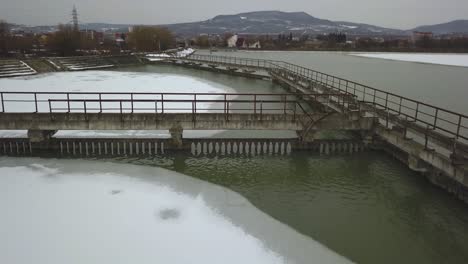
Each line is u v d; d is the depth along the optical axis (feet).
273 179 62.39
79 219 46.98
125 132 84.53
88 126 71.00
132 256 39.63
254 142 73.56
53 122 70.74
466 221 48.73
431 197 55.67
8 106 109.70
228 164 68.95
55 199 52.60
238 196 55.52
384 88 174.60
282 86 162.20
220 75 209.87
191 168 66.74
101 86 157.89
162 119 71.15
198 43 652.48
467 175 45.80
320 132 90.12
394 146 71.77
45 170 64.08
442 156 51.60
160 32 433.07
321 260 40.01
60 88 152.15
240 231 45.42
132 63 291.17
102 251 40.34
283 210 51.34
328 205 53.06
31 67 220.84
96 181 59.52
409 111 119.03
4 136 81.35
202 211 50.24
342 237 44.65
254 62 296.71
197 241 42.88
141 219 47.47
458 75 248.11
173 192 56.13
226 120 71.46
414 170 61.67
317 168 67.31
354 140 75.10
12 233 43.45
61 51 309.63
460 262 39.91
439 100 142.51
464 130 96.89
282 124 72.74
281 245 42.65
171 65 279.08
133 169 65.41
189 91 142.41
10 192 54.65
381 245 43.09
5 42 297.94
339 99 92.68
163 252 40.52
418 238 44.65
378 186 59.62
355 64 339.98
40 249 40.47
